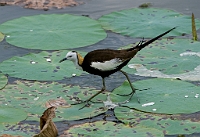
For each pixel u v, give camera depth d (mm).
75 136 10227
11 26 15898
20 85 12570
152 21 16109
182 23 16000
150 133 10297
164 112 11297
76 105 11805
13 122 10906
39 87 12477
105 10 17312
